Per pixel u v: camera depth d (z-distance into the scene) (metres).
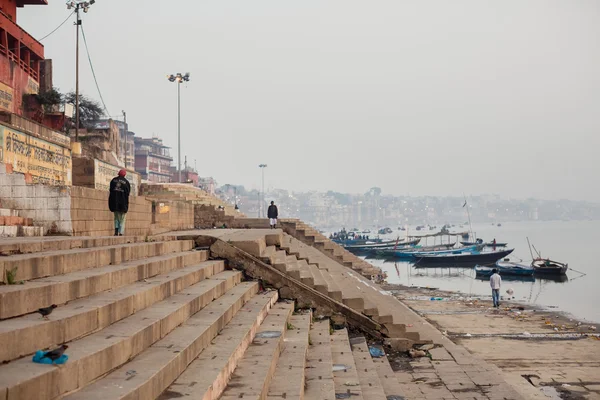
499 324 20.42
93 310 5.32
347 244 88.69
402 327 13.09
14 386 3.34
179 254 11.52
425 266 59.28
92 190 14.72
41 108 31.41
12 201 13.35
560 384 12.52
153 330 5.89
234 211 44.28
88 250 7.76
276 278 13.15
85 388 4.21
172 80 52.91
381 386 8.84
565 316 23.16
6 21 28.23
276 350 7.79
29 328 4.25
